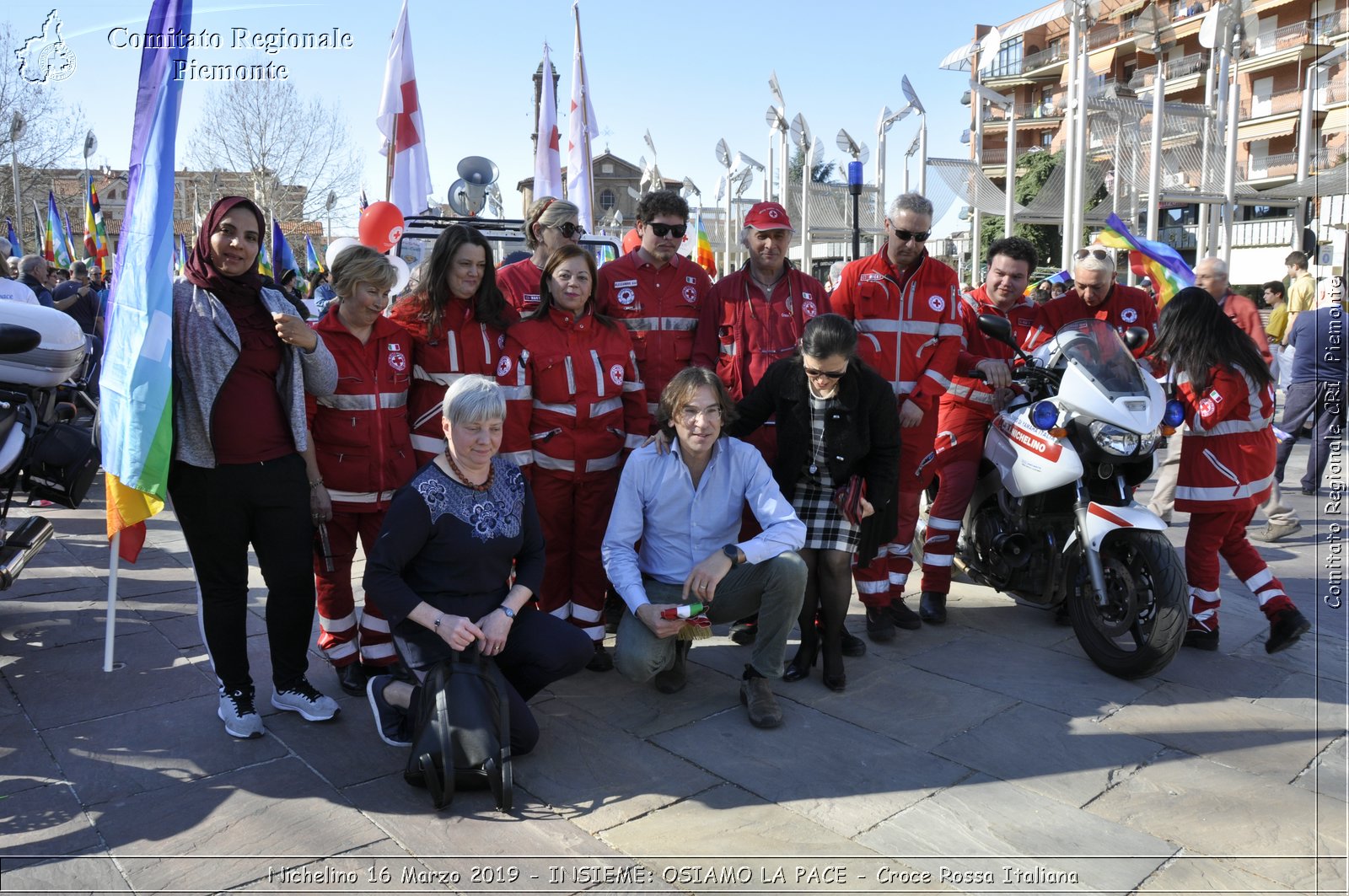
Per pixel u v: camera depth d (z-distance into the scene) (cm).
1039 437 418
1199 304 424
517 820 286
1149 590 388
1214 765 322
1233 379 408
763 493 372
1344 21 2672
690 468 371
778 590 353
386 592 311
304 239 2866
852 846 273
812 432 383
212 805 292
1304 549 621
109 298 339
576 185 1052
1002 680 398
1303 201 2130
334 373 350
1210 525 425
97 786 303
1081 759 327
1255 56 3272
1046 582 436
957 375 475
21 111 2283
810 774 316
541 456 404
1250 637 451
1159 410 393
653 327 445
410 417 393
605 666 411
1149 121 1540
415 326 385
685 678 397
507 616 327
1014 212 1773
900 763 324
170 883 252
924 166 1593
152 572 546
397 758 325
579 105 1049
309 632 356
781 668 362
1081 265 494
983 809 294
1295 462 936
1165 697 379
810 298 446
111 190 3597
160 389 317
